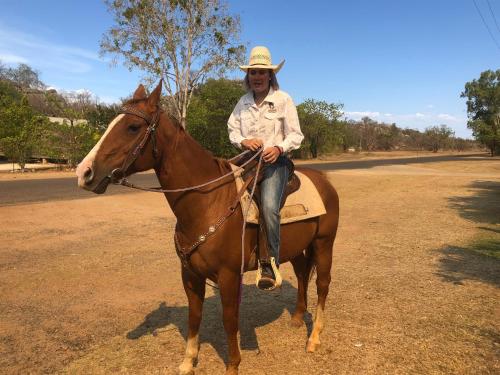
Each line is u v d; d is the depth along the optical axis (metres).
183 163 3.03
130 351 3.88
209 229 3.02
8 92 50.31
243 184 3.26
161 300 5.19
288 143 3.34
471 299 5.17
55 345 4.00
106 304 5.04
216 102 35.50
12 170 25.75
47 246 7.74
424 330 4.30
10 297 5.23
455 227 9.82
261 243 3.25
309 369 3.59
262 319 4.65
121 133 2.74
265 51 3.40
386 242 8.37
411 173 26.61
